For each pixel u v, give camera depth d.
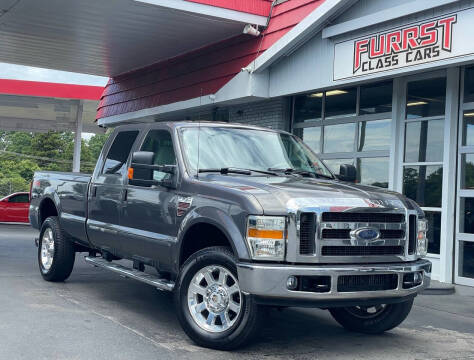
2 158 71.94
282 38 11.55
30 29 13.77
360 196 5.43
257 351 5.42
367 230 5.29
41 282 8.49
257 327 5.16
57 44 14.92
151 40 13.85
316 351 5.54
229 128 6.77
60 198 8.32
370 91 11.18
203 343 5.39
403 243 5.54
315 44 11.27
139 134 7.04
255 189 5.38
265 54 11.91
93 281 8.79
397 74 9.66
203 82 13.77
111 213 7.07
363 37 10.20
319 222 5.09
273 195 5.22
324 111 12.12
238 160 6.39
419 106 10.31
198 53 14.31
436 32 8.98
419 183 10.25
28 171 68.38
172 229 5.98
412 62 9.34
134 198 6.63
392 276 5.36
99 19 12.53
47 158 67.00
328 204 5.16
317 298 4.96
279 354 5.36
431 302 8.45
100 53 15.48
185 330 5.52
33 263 10.54
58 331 5.77
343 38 10.60
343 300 5.10
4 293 7.52
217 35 13.23
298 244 5.05
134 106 16.59
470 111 9.59
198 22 12.27
